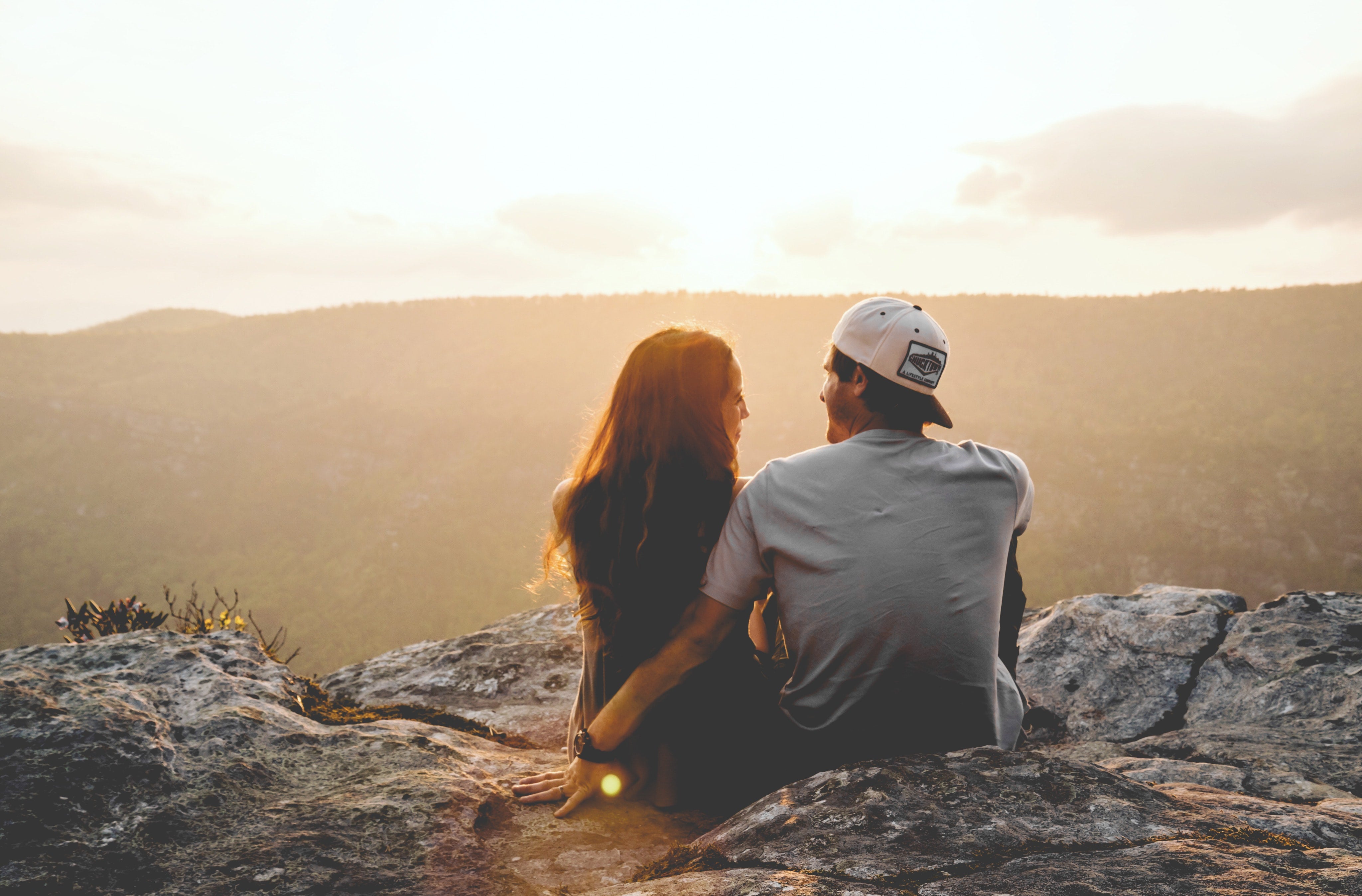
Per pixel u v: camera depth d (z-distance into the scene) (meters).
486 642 3.36
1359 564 87.88
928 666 1.32
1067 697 2.79
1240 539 93.19
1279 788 1.78
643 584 1.43
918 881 0.93
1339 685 2.41
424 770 1.60
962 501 1.35
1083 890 0.88
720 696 1.58
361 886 1.15
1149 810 1.12
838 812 1.14
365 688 2.94
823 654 1.38
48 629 103.38
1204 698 2.59
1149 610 3.15
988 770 1.23
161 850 1.22
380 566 113.50
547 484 124.69
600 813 1.52
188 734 1.61
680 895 0.98
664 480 1.42
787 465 1.43
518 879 1.21
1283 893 0.84
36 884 1.09
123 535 121.12
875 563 1.32
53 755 1.39
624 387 1.50
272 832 1.29
